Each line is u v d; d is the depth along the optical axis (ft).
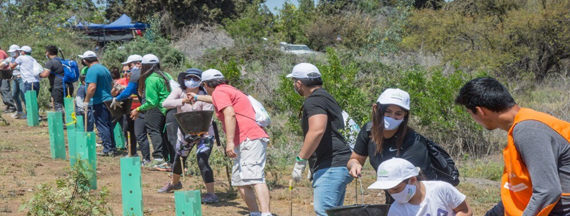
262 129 20.07
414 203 12.76
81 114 36.81
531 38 61.11
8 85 50.85
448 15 70.13
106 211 20.79
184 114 20.81
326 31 116.67
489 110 11.21
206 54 70.44
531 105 46.93
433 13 74.13
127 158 20.06
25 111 50.65
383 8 104.27
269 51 64.39
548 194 10.37
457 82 36.58
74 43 84.58
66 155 33.81
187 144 24.85
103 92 33.76
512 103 11.17
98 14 95.91
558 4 60.49
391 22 85.35
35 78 45.57
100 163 31.89
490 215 13.38
